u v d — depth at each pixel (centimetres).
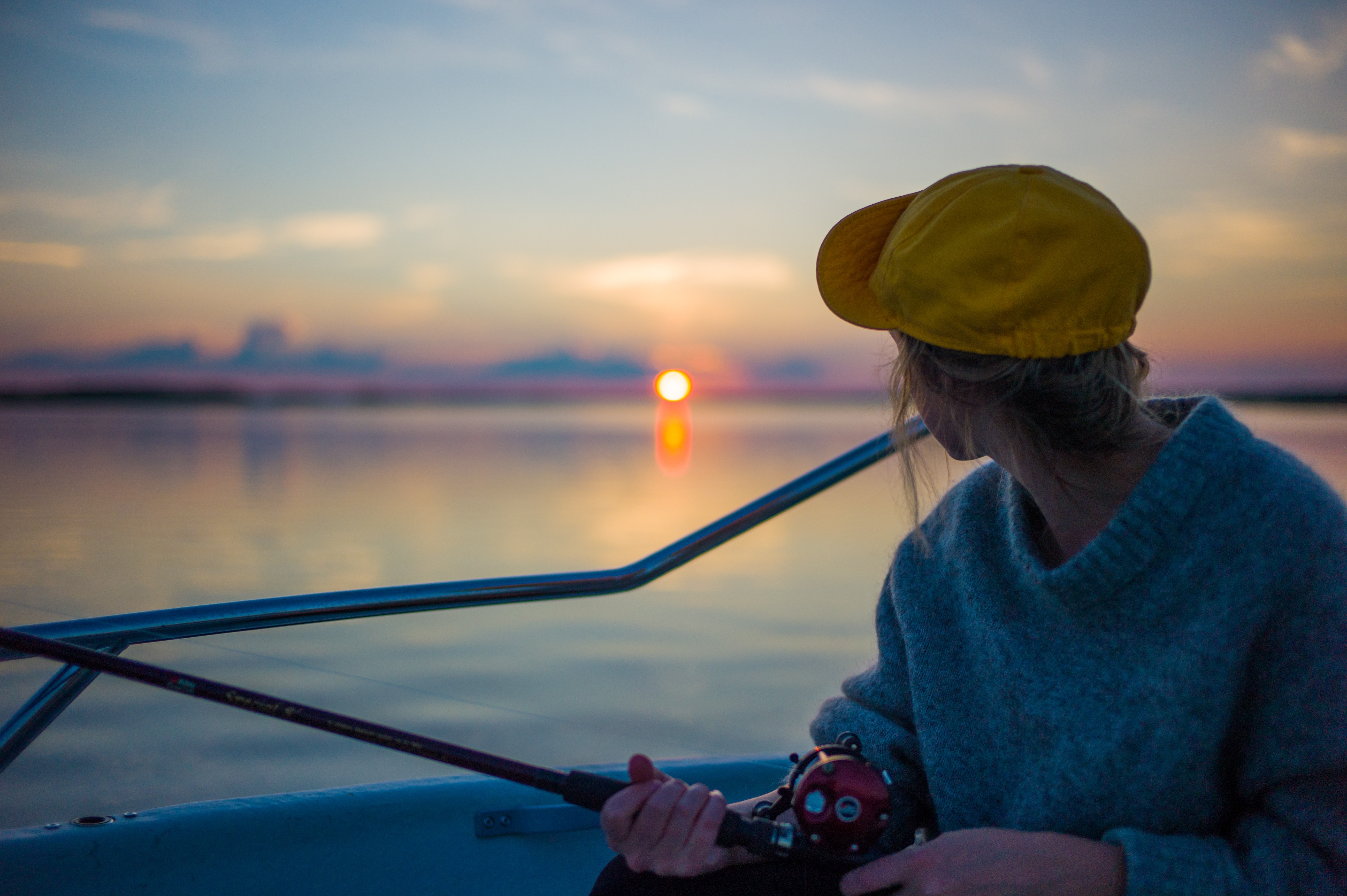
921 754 96
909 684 99
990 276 77
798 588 806
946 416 85
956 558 93
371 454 2708
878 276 87
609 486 1794
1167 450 75
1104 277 76
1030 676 83
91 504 884
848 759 84
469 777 127
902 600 98
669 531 1125
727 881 87
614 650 546
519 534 1084
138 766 153
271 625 112
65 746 152
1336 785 70
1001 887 73
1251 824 73
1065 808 78
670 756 149
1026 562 83
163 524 857
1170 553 74
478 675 423
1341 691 69
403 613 121
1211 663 73
